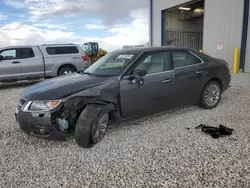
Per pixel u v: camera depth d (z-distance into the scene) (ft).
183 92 13.08
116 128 11.79
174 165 7.99
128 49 13.00
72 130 10.05
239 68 30.94
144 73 11.27
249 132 10.66
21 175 7.70
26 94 10.19
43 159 8.77
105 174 7.62
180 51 13.17
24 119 9.55
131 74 11.01
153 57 12.00
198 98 14.05
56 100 9.26
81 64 29.40
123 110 10.81
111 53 13.53
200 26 60.23
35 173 7.80
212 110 14.43
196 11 54.49
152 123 12.41
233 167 7.72
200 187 6.72
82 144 9.43
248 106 14.97
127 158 8.64
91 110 9.57
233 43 31.73
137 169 7.84
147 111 11.78
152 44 51.60
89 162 8.44
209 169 7.65
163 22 47.73
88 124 9.29
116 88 10.45
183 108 14.99
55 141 10.36
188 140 10.05
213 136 10.18
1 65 25.26
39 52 27.35
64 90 9.80
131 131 11.35
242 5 29.68
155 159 8.48
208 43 36.29
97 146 9.75
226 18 32.40
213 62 14.61
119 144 9.89
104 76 11.16
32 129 9.55
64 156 8.96
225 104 15.70
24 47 26.81
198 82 13.69
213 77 14.37
